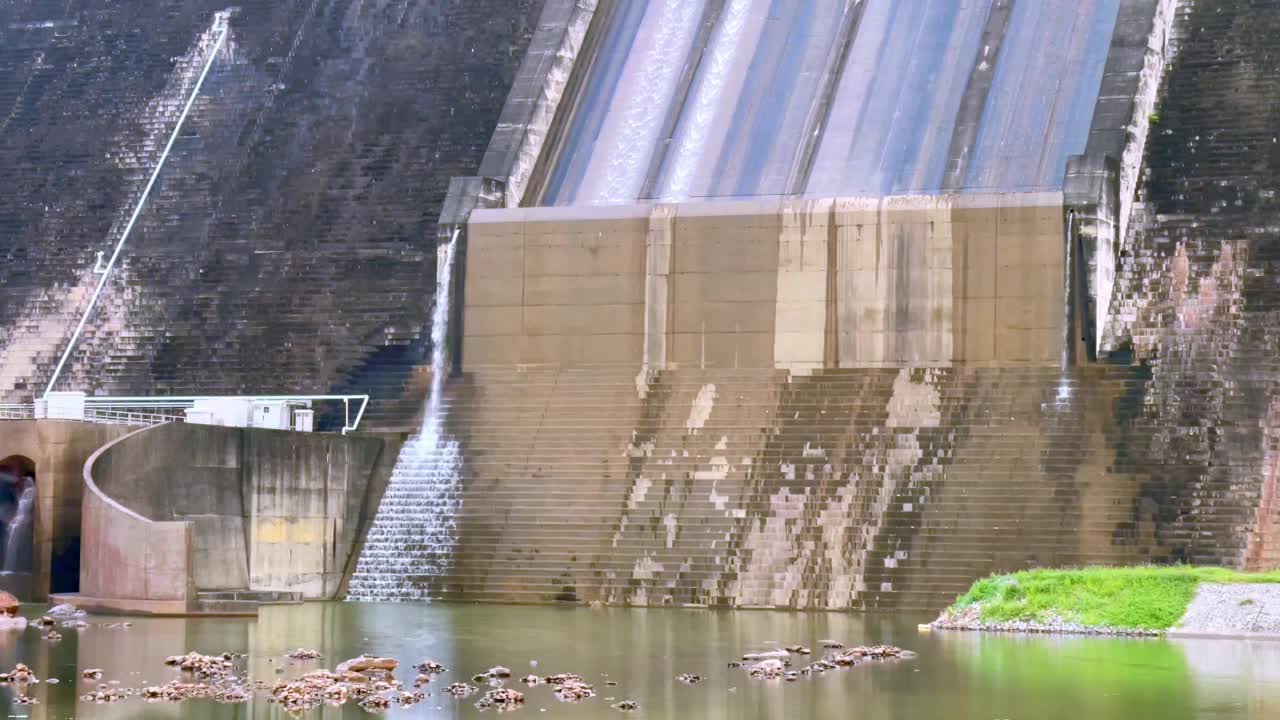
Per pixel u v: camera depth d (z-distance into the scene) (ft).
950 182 237.04
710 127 253.65
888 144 244.42
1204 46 239.50
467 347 231.30
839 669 127.34
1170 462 193.67
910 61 252.83
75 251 259.19
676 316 225.35
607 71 264.31
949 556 189.16
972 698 111.34
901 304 218.59
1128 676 122.11
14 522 192.85
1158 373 204.74
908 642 148.36
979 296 216.33
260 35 283.18
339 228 252.42
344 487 208.95
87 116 278.67
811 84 254.88
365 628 160.15
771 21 263.49
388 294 241.55
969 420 204.54
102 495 175.73
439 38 274.57
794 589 190.19
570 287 229.25
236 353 239.71
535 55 261.03
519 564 201.16
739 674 124.36
